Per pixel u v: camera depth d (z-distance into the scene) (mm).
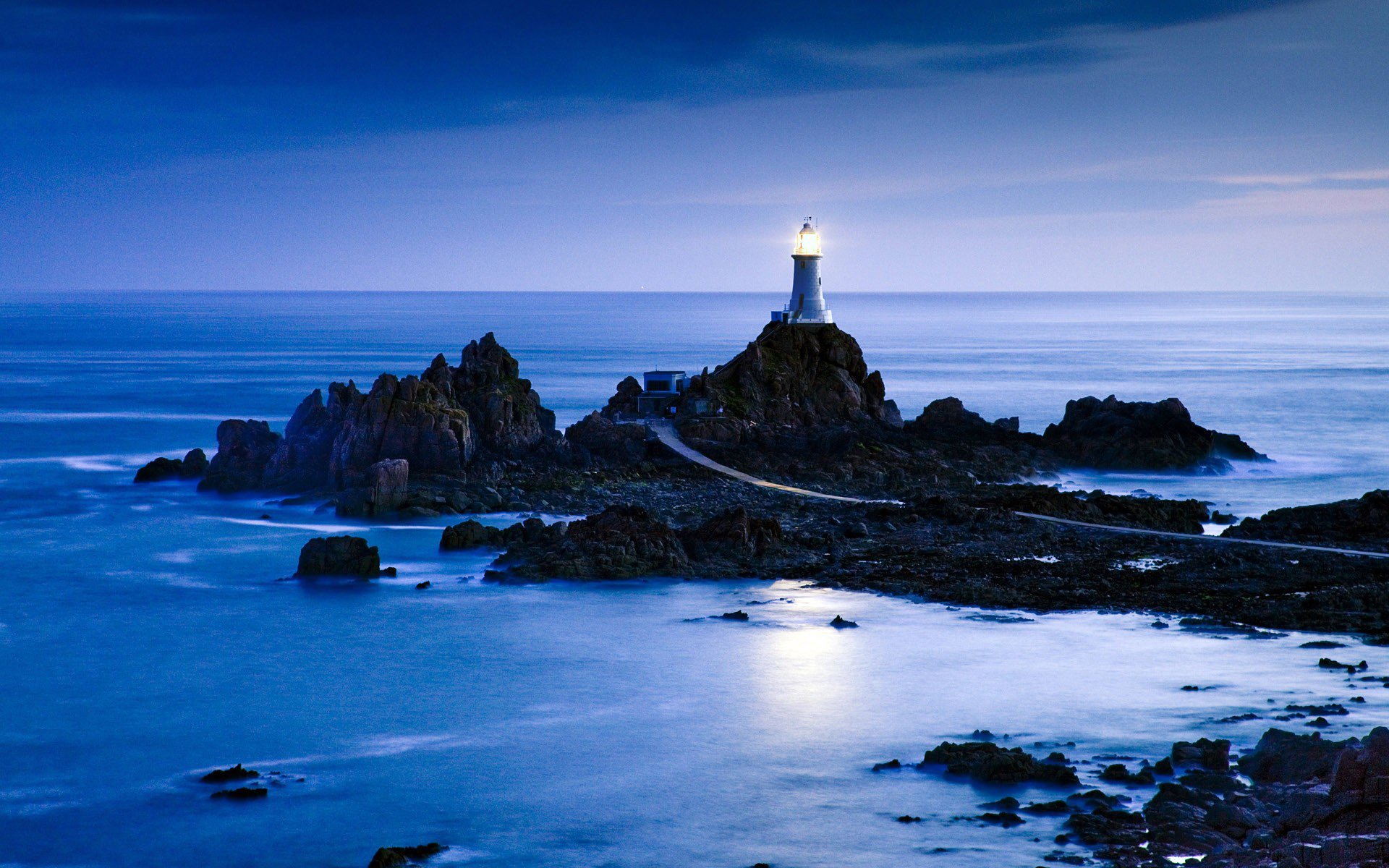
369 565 73812
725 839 40062
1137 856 37031
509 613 66438
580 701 53031
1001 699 52562
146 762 46500
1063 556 76688
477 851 39469
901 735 48812
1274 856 34625
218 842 40156
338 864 38781
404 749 47812
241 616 66188
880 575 72812
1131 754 45844
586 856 39062
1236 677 54625
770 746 47844
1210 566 72938
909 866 37844
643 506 91875
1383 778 36094
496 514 92125
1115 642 60250
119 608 67688
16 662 58281
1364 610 64312
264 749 47844
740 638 61844
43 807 42656
